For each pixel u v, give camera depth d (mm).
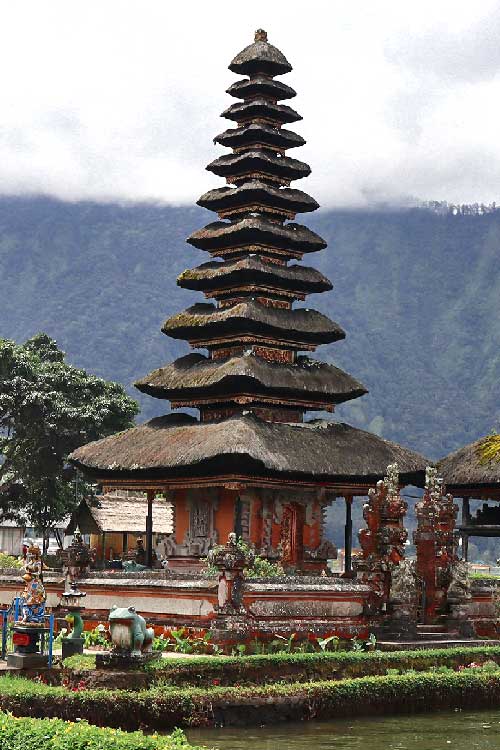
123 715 27250
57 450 69188
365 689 31078
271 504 44844
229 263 48062
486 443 51500
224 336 47375
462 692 32781
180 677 29469
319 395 46625
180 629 35125
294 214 50062
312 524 45688
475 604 40562
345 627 35844
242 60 50219
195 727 28172
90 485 69500
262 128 49000
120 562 54188
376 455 45625
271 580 35656
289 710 29672
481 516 52844
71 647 30766
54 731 20984
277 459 41969
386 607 37094
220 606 33938
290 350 48094
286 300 48781
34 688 26984
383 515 37688
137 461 44375
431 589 39094
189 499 45750
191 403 47531
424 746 27000
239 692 29125
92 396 71688
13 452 71000
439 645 36688
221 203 49562
